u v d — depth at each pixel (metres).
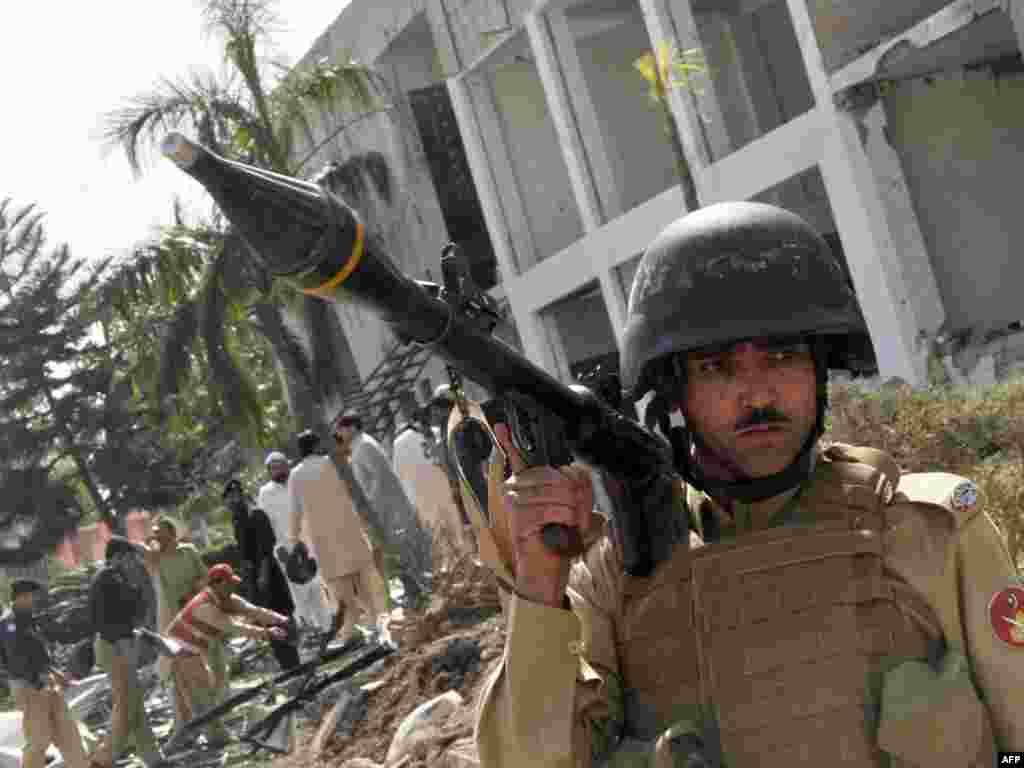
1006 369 13.53
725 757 1.71
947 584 1.71
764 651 1.71
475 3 20.45
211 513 43.00
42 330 42.06
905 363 14.16
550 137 22.59
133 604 9.74
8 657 9.27
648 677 1.80
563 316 23.23
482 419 1.74
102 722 12.83
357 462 11.28
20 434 41.75
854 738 1.67
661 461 1.80
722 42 22.66
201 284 18.72
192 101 16.83
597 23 22.28
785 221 1.82
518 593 1.69
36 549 43.16
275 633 10.16
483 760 1.75
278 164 17.38
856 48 14.41
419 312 1.56
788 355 1.78
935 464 7.31
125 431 41.78
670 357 1.84
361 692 8.09
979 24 13.34
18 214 42.22
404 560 10.26
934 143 14.87
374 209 23.97
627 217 18.34
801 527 1.75
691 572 1.79
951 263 14.91
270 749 8.41
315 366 19.94
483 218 24.70
